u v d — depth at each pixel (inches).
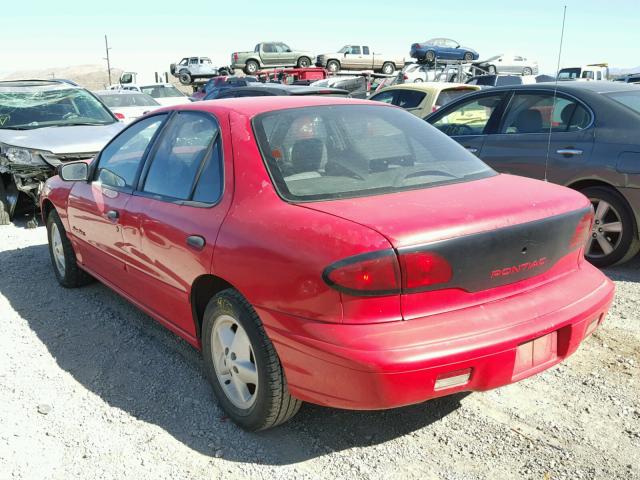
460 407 124.3
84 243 178.9
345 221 97.3
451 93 428.5
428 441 113.2
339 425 119.3
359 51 1461.6
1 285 207.6
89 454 111.3
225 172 119.0
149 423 121.4
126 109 647.1
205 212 119.5
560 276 112.1
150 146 149.0
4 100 336.5
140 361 148.6
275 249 100.7
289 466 107.1
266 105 131.3
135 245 143.8
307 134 122.4
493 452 109.3
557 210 108.4
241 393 116.2
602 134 208.8
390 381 89.7
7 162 287.0
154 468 107.3
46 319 176.4
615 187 203.8
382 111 139.7
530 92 236.1
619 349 148.6
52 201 195.5
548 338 103.4
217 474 105.4
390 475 103.8
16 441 115.5
